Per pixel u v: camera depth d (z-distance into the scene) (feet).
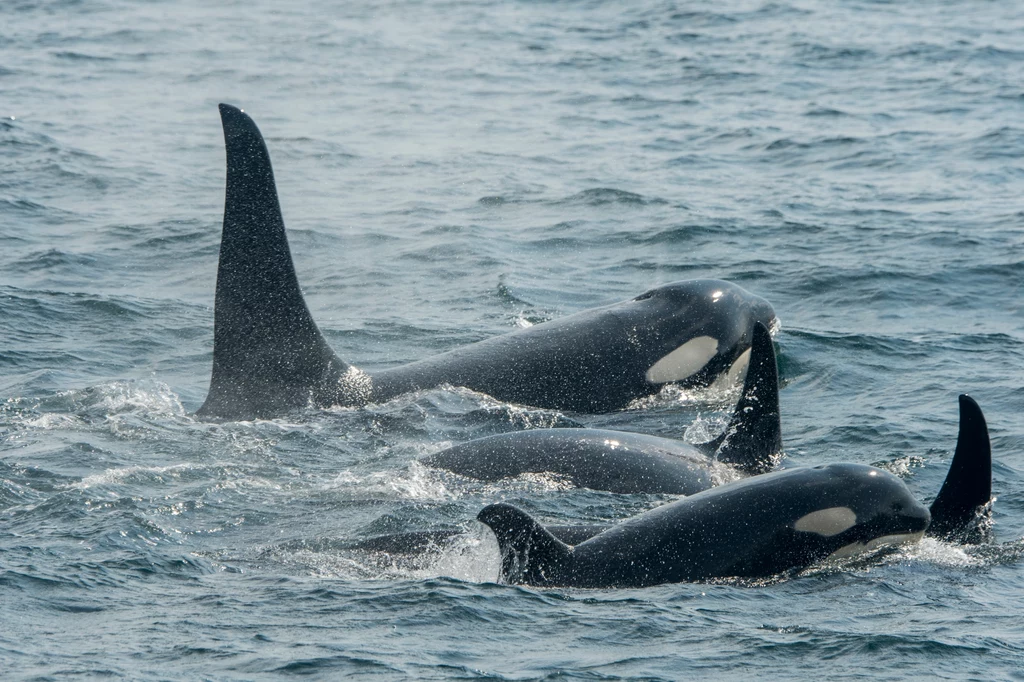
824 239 310.24
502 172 385.70
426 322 250.16
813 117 472.44
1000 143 420.77
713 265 291.79
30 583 126.72
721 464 165.27
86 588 126.52
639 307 224.33
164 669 108.68
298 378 194.39
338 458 177.37
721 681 110.42
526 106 498.28
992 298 267.18
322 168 391.65
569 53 615.57
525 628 119.44
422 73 568.41
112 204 335.88
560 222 329.11
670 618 122.21
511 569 129.29
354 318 253.44
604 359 213.87
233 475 167.94
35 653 111.24
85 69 549.13
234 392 191.42
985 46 612.29
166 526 147.54
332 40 648.38
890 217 331.16
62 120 443.32
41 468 166.91
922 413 201.05
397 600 124.47
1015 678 112.47
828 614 125.08
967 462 146.51
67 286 266.16
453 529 148.77
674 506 137.59
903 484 141.28
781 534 135.03
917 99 502.38
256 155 189.06
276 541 145.07
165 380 213.87
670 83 542.57
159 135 431.84
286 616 120.88
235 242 191.01
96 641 114.32
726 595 128.88
